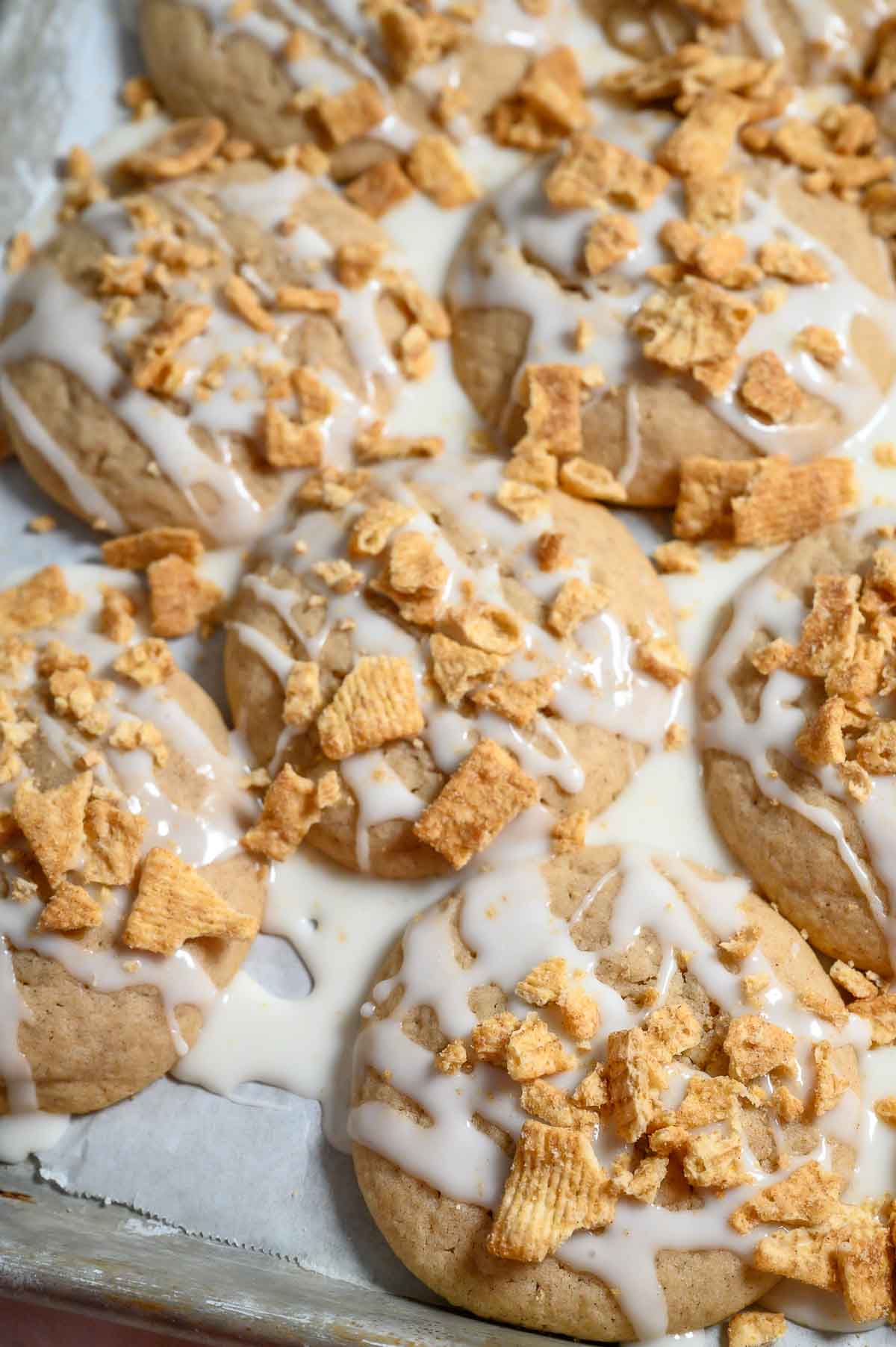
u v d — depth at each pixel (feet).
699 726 1.35
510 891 1.30
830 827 1.29
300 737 1.34
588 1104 1.23
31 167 1.52
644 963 1.28
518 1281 1.24
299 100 1.48
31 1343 1.33
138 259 1.43
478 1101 1.26
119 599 1.39
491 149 1.51
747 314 1.38
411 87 1.48
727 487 1.38
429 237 1.49
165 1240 1.31
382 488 1.38
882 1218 1.24
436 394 1.45
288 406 1.41
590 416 1.40
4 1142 1.33
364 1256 1.30
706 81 1.46
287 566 1.38
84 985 1.29
